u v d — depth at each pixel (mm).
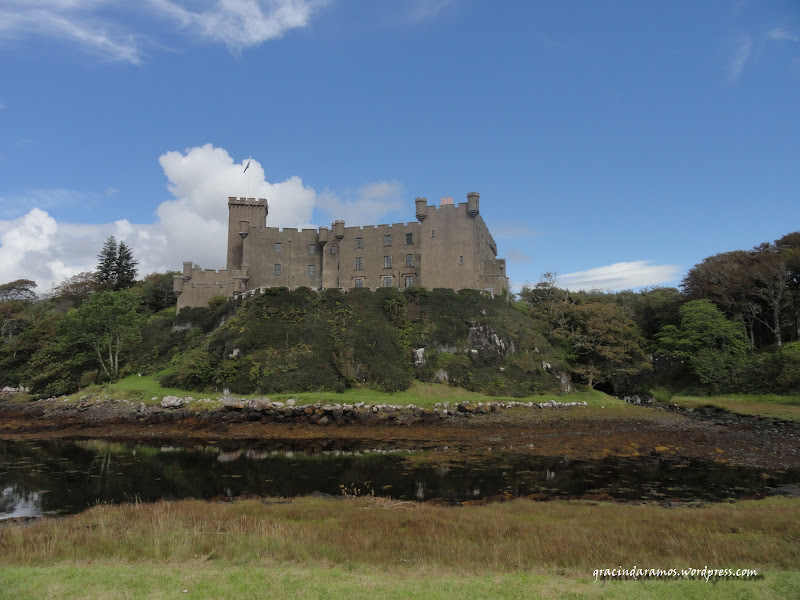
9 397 61844
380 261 76250
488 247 85625
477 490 24156
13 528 15859
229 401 47438
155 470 28906
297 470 28844
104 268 108250
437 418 45750
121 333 65750
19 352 74500
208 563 11906
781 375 56969
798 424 45000
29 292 112375
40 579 10219
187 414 45938
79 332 60594
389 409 46344
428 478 26734
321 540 13812
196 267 76875
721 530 15320
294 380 51438
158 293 98375
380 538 14156
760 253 74750
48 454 34188
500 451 34375
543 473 27828
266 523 15359
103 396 51938
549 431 42344
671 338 69812
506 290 79812
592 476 27078
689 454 32938
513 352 61500
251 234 78375
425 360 58812
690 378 67750
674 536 14148
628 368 64625
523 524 16094
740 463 30359
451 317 64312
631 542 13602
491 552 12812
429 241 72875
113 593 9469
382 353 57656
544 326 69062
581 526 15883
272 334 57750
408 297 66312
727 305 73312
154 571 10977
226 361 53938
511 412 48469
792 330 73125
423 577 10898
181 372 53906
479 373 57875
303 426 43594
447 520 16797
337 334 58188
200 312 72562
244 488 24750
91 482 26016
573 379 65062
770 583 10156
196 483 25781
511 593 9609
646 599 9320
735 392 60469
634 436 39250
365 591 9688
